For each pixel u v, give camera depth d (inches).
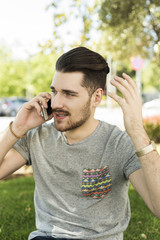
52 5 230.8
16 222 137.3
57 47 223.6
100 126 66.4
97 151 64.2
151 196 56.7
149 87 1544.0
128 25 285.3
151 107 892.6
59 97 61.5
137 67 386.6
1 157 66.5
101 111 898.1
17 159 68.6
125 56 353.7
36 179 68.1
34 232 68.4
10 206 160.7
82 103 61.6
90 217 63.2
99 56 63.6
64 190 65.1
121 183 64.5
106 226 63.5
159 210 56.8
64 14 232.5
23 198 177.0
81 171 63.9
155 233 121.3
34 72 1035.3
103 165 63.4
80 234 62.4
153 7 263.7
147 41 316.8
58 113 62.1
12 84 1178.6
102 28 283.3
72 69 60.1
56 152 65.7
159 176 55.9
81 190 63.9
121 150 63.1
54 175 65.6
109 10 268.5
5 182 227.8
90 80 61.6
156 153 57.4
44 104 66.5
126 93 59.9
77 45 221.8
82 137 65.1
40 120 67.6
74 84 60.4
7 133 66.7
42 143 67.3
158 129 373.1
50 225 65.5
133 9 265.6
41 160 66.6
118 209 64.6
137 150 57.6
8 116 840.3
